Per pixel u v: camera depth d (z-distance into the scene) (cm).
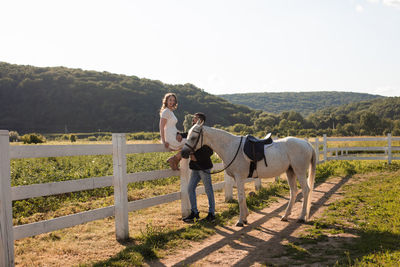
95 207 692
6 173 342
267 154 576
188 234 512
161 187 934
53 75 15012
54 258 422
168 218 630
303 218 595
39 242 487
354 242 464
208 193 603
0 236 333
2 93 13125
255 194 829
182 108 13938
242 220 580
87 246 468
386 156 1540
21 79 14338
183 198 623
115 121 11994
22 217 597
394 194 773
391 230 498
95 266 389
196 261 413
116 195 487
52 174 880
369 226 529
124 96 13775
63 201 741
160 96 14788
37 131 11144
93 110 12675
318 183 1044
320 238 486
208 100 16088
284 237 507
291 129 9888
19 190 357
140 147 525
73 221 417
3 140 340
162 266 398
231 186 785
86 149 445
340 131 10156
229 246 469
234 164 579
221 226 577
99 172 980
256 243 481
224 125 12762
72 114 12281
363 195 792
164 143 573
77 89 13800
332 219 593
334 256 411
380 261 366
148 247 447
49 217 615
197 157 583
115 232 505
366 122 10594
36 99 12988
